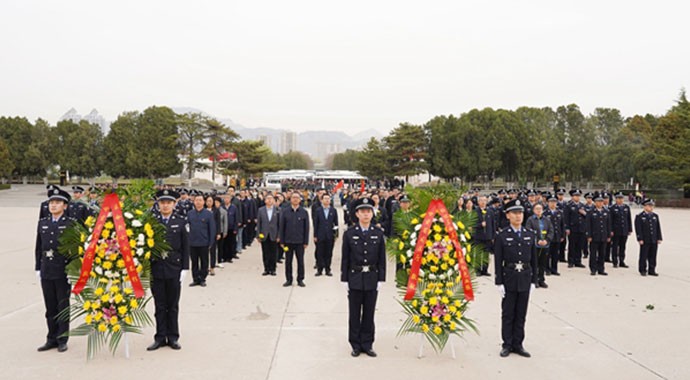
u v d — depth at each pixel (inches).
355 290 246.1
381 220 517.0
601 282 438.3
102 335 243.1
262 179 3132.4
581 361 238.4
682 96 1866.4
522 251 247.6
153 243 241.9
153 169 2471.7
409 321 255.4
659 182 1947.6
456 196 259.6
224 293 379.6
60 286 247.3
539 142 2463.1
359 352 245.9
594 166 2541.8
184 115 2514.8
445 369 227.1
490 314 323.9
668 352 251.6
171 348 251.8
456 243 243.6
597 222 473.1
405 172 2546.8
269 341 264.8
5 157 2500.0
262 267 505.0
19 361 230.7
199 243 405.1
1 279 414.3
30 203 1550.2
